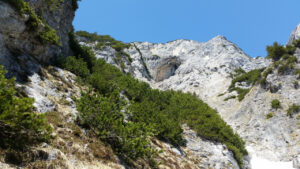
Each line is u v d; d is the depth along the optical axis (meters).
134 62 82.94
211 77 71.69
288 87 33.44
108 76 22.91
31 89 10.16
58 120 9.03
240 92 49.09
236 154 20.39
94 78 17.39
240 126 33.81
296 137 26.25
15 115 5.75
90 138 9.02
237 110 38.72
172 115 21.86
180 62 92.31
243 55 88.31
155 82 84.50
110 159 8.56
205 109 26.61
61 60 17.28
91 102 10.26
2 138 5.83
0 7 10.62
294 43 40.16
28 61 12.57
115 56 69.88
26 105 6.04
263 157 25.34
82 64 18.97
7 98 5.93
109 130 9.94
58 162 6.38
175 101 26.61
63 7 20.73
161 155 13.19
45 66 14.73
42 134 6.85
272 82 35.66
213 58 88.06
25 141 6.21
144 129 11.06
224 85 62.44
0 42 10.98
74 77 16.67
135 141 9.77
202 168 15.97
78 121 9.86
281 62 37.34
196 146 18.72
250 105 36.78
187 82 71.62
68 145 7.71
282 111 30.81
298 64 35.22
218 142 20.86
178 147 16.80
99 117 9.76
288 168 22.61
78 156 7.48
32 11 12.94
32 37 13.46
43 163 6.01
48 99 10.27
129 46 95.00
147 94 23.38
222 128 23.02
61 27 20.38
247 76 56.09
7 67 10.76
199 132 21.20
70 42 22.52
